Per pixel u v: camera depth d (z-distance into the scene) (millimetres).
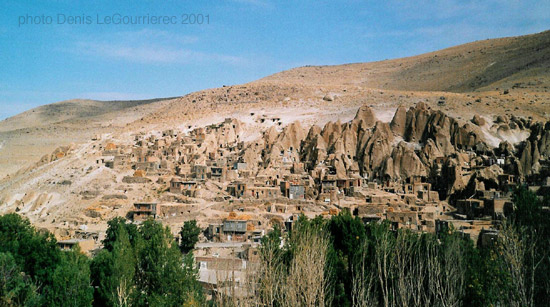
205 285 90562
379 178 175500
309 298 59781
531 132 175875
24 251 92812
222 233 130375
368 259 79875
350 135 192375
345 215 93500
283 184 161000
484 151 174125
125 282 79000
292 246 75625
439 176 168000
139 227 128125
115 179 179875
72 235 138375
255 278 66812
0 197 183875
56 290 79062
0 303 73500
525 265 65500
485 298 64562
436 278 66250
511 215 81875
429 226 127625
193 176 174875
